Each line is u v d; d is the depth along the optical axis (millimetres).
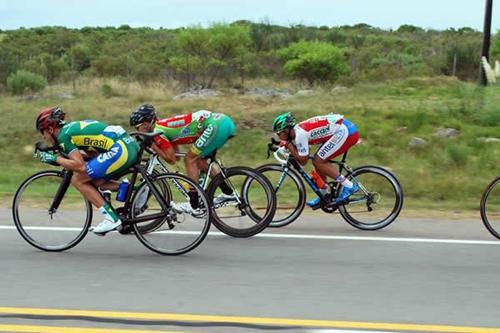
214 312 6348
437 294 6953
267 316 6250
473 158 16281
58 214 9883
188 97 27562
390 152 16969
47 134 8328
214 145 9531
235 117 20344
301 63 41219
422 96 24156
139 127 8891
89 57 58938
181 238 8836
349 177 10320
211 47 42562
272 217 9414
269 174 10531
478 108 20297
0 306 6484
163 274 7609
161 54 58312
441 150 16844
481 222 10672
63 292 6930
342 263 8117
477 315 6340
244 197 9664
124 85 32656
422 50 59438
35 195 9812
